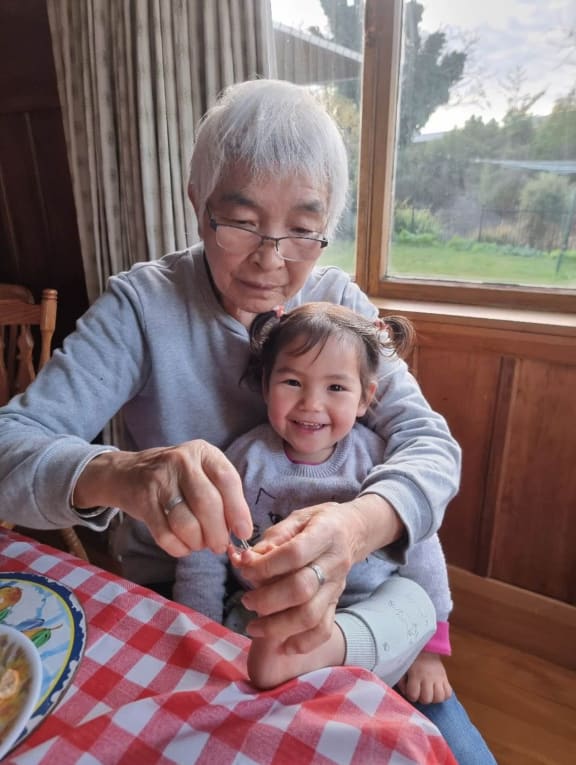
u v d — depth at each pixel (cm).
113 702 44
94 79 144
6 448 61
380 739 39
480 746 66
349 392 80
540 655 138
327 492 79
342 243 151
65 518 57
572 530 126
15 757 39
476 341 123
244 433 90
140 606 55
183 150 141
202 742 40
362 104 135
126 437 95
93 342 77
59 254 187
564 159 119
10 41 166
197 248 86
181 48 133
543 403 121
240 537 50
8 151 182
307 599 43
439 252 139
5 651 48
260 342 82
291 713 41
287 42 144
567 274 125
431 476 68
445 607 82
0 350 126
